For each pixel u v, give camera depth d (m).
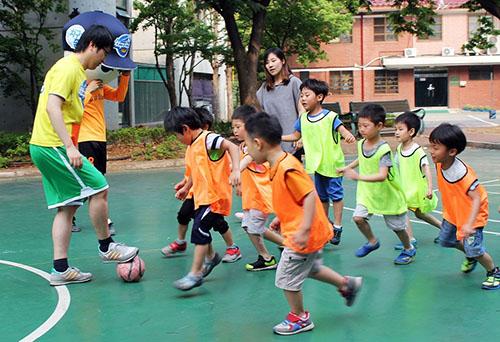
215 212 4.63
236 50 16.88
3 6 16.39
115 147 14.75
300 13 21.64
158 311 4.31
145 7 18.72
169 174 12.16
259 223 5.21
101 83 6.48
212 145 4.64
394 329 3.86
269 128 3.69
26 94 17.25
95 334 3.90
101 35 4.84
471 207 4.53
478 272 5.10
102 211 4.91
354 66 34.84
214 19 22.91
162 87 25.41
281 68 6.21
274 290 4.73
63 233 4.97
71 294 4.74
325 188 5.93
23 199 9.56
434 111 33.88
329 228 3.85
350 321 4.02
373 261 5.50
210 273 5.24
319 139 5.81
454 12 34.16
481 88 35.06
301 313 3.86
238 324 4.02
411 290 4.64
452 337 3.71
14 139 13.94
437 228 6.80
